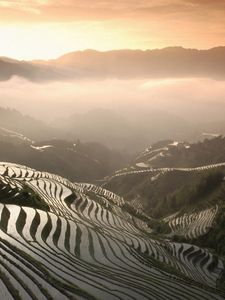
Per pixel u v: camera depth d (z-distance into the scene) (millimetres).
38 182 106688
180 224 122750
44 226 55094
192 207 144875
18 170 125688
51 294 27281
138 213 137125
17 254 37375
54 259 40156
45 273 32562
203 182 158000
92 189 158000
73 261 41812
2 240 42094
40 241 47531
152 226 117375
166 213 154750
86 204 97062
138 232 84688
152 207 174875
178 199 157000
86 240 55969
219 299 40281
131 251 56875
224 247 88875
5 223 51562
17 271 31047
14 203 66938
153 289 37562
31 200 69875
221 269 70250
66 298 26891
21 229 51031
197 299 38094
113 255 51781
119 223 86562
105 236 62469
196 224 118625
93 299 28672
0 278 28766
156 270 48750
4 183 75688
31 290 27250
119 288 34625
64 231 56375
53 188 102750
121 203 140125
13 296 25734
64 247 48812
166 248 75188
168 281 43781
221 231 98312
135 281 39688
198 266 67875
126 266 47281
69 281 32750
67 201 93062
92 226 69250
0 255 35250
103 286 34062
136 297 32719
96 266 42969
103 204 113125
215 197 143875
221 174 164750
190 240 99938
